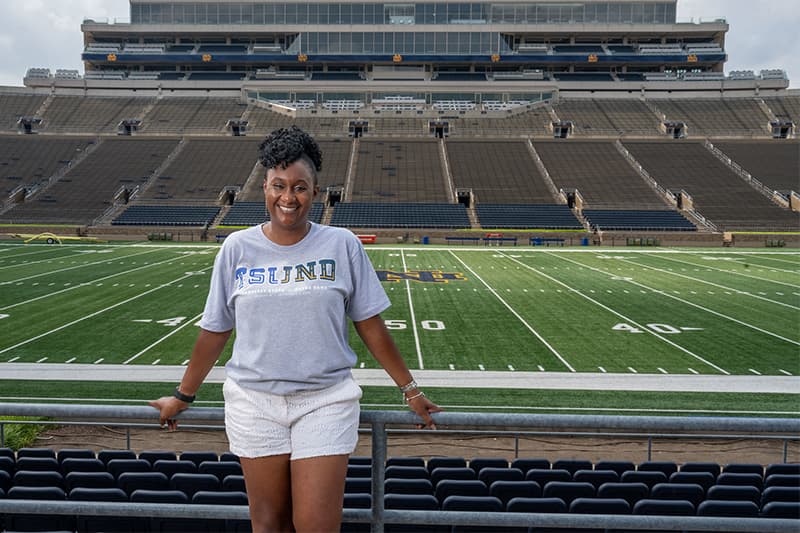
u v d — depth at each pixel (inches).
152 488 240.5
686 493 237.8
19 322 759.7
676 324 778.8
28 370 573.6
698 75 2967.5
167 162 2364.7
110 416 93.0
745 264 1373.0
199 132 2635.3
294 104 2837.1
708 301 928.3
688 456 408.2
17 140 2456.9
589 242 1850.4
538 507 205.9
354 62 2989.7
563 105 2847.0
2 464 266.4
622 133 2615.7
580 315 828.6
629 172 2298.2
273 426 85.7
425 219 1979.6
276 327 85.4
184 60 2997.0
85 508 92.0
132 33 3038.9
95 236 1909.4
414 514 91.6
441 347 668.7
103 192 2145.7
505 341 694.5
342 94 2886.3
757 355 641.0
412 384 91.0
